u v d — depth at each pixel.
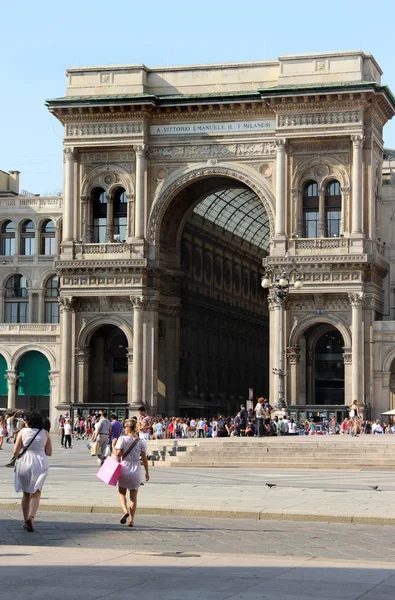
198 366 121.75
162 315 107.31
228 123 102.62
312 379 103.88
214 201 122.81
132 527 29.89
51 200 131.50
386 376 98.25
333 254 97.75
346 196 98.81
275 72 102.56
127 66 104.69
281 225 99.75
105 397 109.00
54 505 34.56
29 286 131.12
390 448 58.84
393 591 19.39
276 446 60.16
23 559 22.27
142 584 19.48
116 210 105.50
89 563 21.86
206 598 18.19
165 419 99.44
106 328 109.06
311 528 30.58
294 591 18.92
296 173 100.31
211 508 33.53
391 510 33.59
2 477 48.50
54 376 113.56
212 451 60.34
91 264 103.50
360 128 98.31
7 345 116.88
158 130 104.38
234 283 137.50
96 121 104.69
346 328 98.44
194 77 104.38
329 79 99.50
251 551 25.89
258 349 148.12
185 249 118.44
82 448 84.06
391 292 107.88
